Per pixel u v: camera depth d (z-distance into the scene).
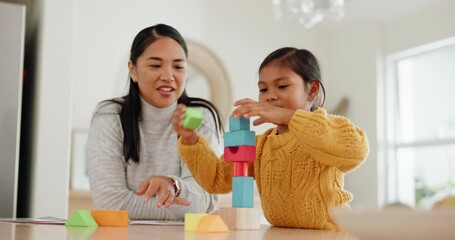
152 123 1.54
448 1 3.72
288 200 1.18
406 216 0.50
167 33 1.51
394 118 4.13
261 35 4.07
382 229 0.51
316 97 1.32
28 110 2.25
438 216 0.48
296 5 3.47
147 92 1.50
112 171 1.47
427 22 3.88
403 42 4.03
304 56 1.30
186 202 1.22
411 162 4.07
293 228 1.12
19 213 2.31
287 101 1.25
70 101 2.11
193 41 3.81
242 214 0.93
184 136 1.17
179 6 3.83
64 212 2.07
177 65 1.50
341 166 1.05
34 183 2.05
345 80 4.30
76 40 3.47
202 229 0.83
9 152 2.05
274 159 1.21
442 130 3.92
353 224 0.53
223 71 3.85
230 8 3.99
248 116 0.98
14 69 2.08
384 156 4.06
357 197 4.12
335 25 4.29
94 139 1.52
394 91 4.14
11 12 2.10
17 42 2.10
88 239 0.67
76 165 3.23
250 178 0.97
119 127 1.51
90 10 3.54
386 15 4.07
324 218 1.15
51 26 2.09
